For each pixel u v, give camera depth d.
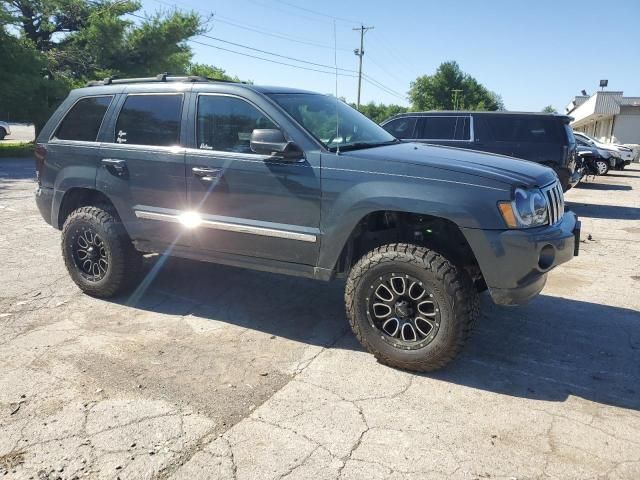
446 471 2.70
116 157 4.71
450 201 3.43
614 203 12.56
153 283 5.44
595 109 35.53
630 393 3.50
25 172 15.70
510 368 3.81
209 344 4.12
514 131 10.21
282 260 4.10
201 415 3.15
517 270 3.40
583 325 4.61
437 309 3.52
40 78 21.39
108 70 25.39
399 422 3.12
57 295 5.11
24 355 3.87
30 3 24.75
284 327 4.48
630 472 2.71
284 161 3.94
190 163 4.33
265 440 2.92
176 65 27.81
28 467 2.69
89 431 2.98
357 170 3.70
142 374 3.63
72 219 4.93
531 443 2.94
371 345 3.79
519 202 3.43
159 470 2.67
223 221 4.25
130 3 25.97
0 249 6.69
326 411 3.22
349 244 3.90
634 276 6.11
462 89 93.38
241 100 4.21
